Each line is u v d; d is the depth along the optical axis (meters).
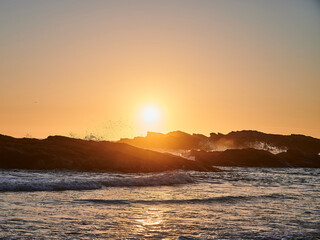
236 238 10.46
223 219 13.10
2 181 20.70
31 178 23.92
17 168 31.75
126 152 37.28
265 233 11.12
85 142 37.88
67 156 34.25
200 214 13.95
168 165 38.22
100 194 18.42
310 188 25.66
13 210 13.15
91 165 33.97
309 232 11.41
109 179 23.44
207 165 41.38
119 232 10.75
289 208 15.95
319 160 64.25
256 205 16.59
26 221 11.55
